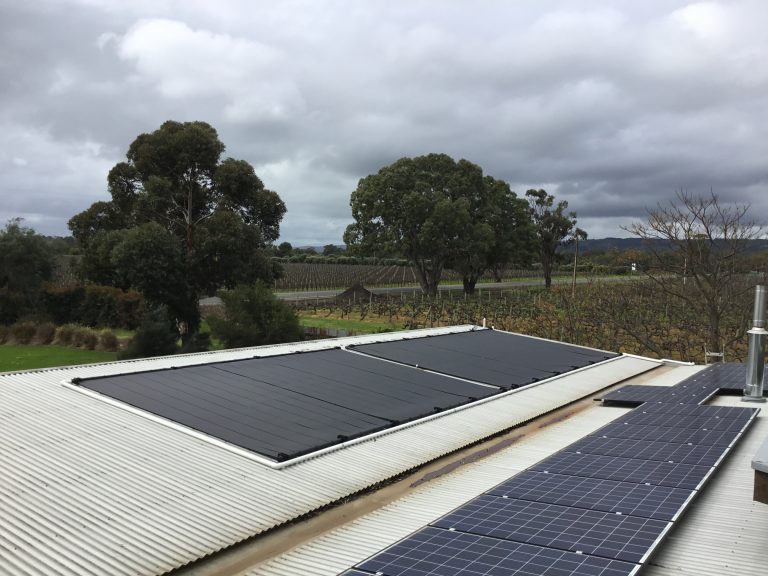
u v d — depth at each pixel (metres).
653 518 5.61
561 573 4.53
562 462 7.77
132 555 5.25
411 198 57.84
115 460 7.06
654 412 10.60
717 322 25.27
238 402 9.75
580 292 43.50
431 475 8.20
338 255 132.25
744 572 5.04
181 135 36.22
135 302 33.53
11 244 37.84
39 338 31.88
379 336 17.48
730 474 7.56
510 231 68.62
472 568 4.67
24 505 5.79
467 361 14.95
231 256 34.69
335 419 9.51
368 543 5.93
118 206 37.47
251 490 6.84
